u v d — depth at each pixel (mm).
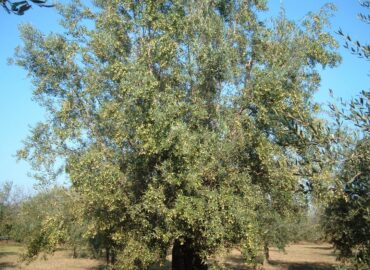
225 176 14523
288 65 15266
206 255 14273
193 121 14266
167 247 15227
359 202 5234
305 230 38969
